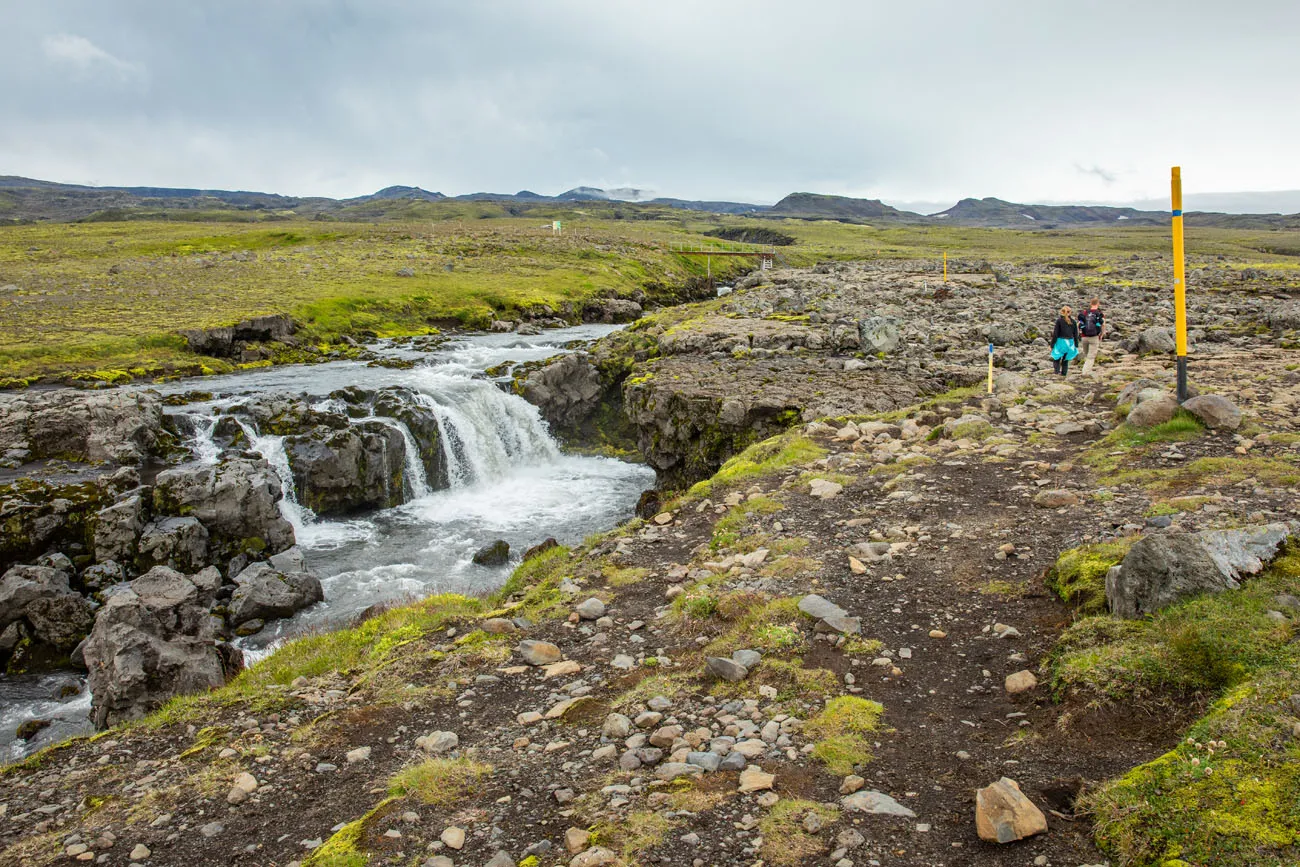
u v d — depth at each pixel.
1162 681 6.24
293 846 6.58
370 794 7.23
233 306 56.75
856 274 77.94
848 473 15.15
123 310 53.84
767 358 32.88
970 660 7.86
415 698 9.02
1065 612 8.23
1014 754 6.14
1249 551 7.20
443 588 21.47
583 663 9.40
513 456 34.66
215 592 20.05
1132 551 7.35
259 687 10.89
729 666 8.22
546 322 69.19
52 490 22.16
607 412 39.00
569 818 6.27
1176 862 4.48
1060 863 4.88
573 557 14.15
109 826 7.16
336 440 27.58
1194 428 13.52
